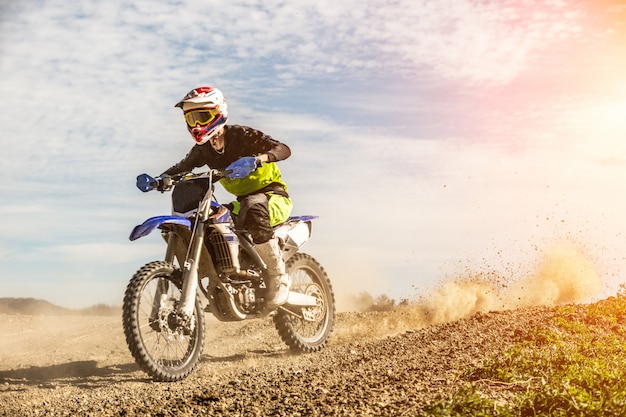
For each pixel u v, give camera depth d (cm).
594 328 704
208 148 615
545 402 377
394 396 409
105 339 834
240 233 609
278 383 467
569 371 458
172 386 526
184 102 581
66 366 646
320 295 716
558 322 696
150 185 577
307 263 710
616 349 563
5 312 1138
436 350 580
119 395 495
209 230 576
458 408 366
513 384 439
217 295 591
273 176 643
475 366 482
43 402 494
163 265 554
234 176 578
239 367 618
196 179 577
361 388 432
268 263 621
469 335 648
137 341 530
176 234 567
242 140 609
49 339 865
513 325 698
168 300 554
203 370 602
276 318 678
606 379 432
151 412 421
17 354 746
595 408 364
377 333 820
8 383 576
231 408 409
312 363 600
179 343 555
